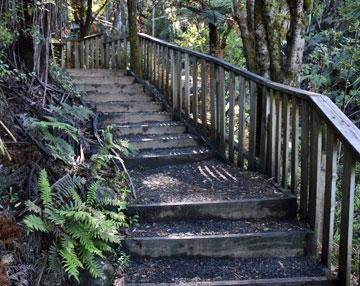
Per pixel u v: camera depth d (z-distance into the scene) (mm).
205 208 3369
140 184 3861
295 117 3373
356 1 7684
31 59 4348
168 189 3730
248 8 4668
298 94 3230
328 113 2840
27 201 2559
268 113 3873
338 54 6852
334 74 7133
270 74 4398
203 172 4176
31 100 3900
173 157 4375
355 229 4254
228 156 4449
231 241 3055
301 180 3305
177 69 5430
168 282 2748
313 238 3098
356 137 2596
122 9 12203
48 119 3531
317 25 8688
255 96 4012
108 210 3240
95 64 8508
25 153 2986
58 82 4871
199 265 2979
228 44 8352
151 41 6398
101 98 5863
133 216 3299
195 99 5027
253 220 3377
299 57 4238
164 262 3002
